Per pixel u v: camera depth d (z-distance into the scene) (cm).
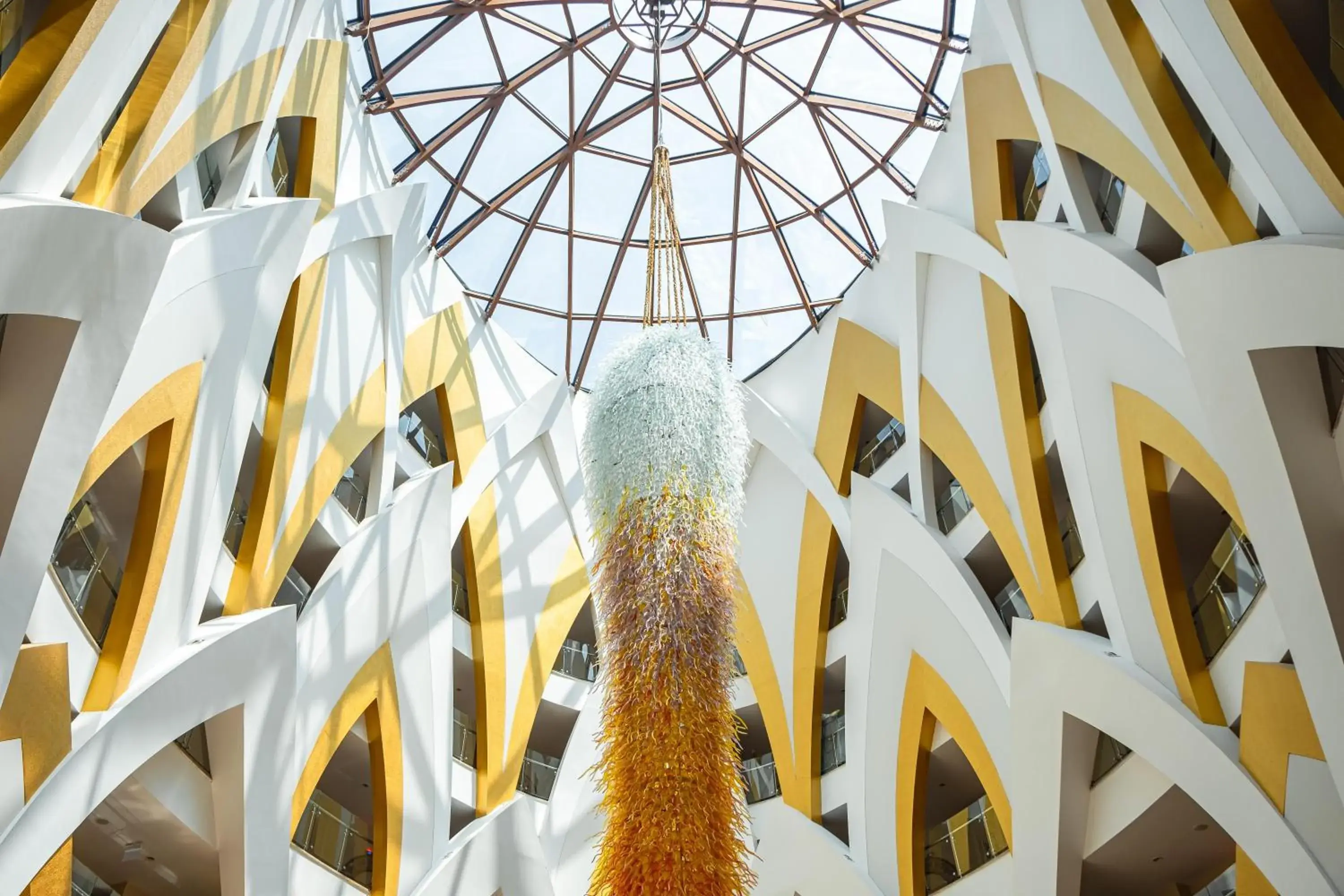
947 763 2177
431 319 2272
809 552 2438
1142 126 1472
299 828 1736
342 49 1886
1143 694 1558
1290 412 1261
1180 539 1692
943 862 2045
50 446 1064
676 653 1464
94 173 1153
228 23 1390
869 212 2330
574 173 2327
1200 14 1279
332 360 1903
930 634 2116
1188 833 1645
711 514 1527
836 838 2197
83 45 1041
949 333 2130
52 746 1111
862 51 2109
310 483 1816
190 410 1411
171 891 1612
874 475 2394
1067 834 1717
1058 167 1745
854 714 2242
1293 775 1327
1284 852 1323
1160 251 1595
